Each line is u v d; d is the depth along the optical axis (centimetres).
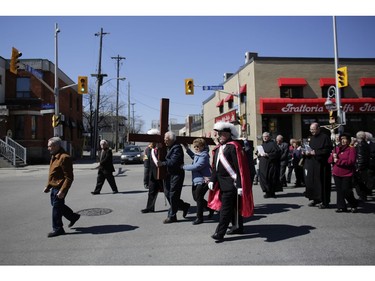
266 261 423
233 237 532
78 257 453
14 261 442
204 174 638
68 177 561
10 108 2603
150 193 739
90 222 652
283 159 1099
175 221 650
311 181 750
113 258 447
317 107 2338
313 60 2438
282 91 2417
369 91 2491
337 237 518
